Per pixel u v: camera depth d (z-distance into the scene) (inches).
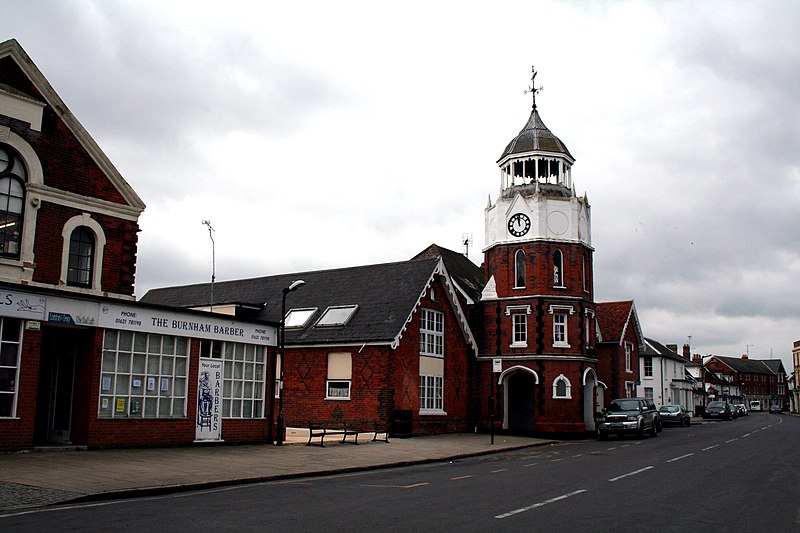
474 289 1739.7
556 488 625.9
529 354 1581.0
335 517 451.2
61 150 900.6
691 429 1985.7
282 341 1042.1
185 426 927.7
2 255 837.8
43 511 460.1
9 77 857.5
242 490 589.9
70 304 810.2
